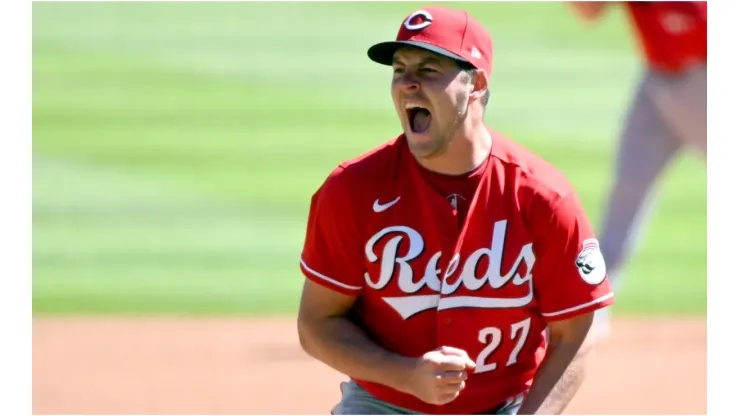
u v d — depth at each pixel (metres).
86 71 56.59
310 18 64.00
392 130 50.22
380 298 12.97
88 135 49.12
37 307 32.12
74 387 24.25
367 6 65.88
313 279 13.20
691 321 31.00
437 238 12.62
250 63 58.19
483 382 13.15
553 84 56.91
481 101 12.78
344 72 57.34
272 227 39.62
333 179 12.91
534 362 13.47
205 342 28.58
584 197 42.41
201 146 48.03
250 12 64.44
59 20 62.28
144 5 64.94
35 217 40.31
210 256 36.88
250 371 25.80
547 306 12.92
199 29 62.16
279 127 50.28
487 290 12.66
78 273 35.22
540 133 50.59
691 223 41.50
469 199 12.71
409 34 12.41
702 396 23.58
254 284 34.28
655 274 35.94
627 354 27.33
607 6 24.50
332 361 13.23
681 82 22.81
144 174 44.78
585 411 22.61
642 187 23.70
